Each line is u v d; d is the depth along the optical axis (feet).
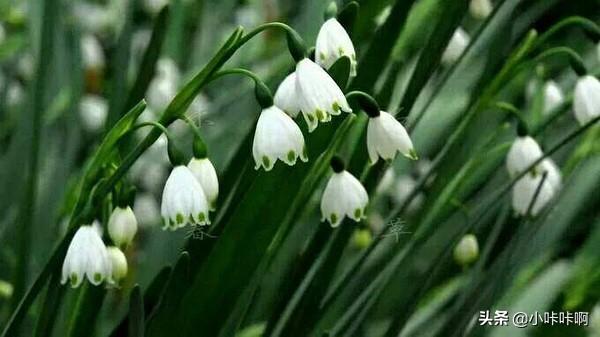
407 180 2.08
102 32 2.81
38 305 1.51
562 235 1.99
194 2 2.58
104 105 2.49
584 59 2.33
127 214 1.21
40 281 1.17
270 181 1.25
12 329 1.18
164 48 2.42
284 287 1.41
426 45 1.37
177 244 1.80
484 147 1.62
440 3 1.74
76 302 1.34
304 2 1.80
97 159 1.15
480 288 1.41
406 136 1.21
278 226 1.27
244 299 1.38
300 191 1.31
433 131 2.03
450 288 1.90
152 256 1.84
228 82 2.31
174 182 1.12
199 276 1.28
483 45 1.76
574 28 2.91
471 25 2.04
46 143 1.96
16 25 2.44
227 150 2.02
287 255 1.92
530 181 1.53
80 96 1.86
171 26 2.43
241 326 1.50
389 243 1.76
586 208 2.17
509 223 1.65
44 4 1.50
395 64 1.36
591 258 1.97
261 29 1.10
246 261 1.28
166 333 1.29
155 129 1.13
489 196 1.61
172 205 1.12
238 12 2.75
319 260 1.55
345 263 1.86
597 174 1.92
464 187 1.79
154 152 2.24
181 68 2.60
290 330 1.41
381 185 1.90
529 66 1.47
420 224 1.53
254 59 2.38
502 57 1.62
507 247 1.39
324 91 1.09
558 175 1.56
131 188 1.21
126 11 1.65
